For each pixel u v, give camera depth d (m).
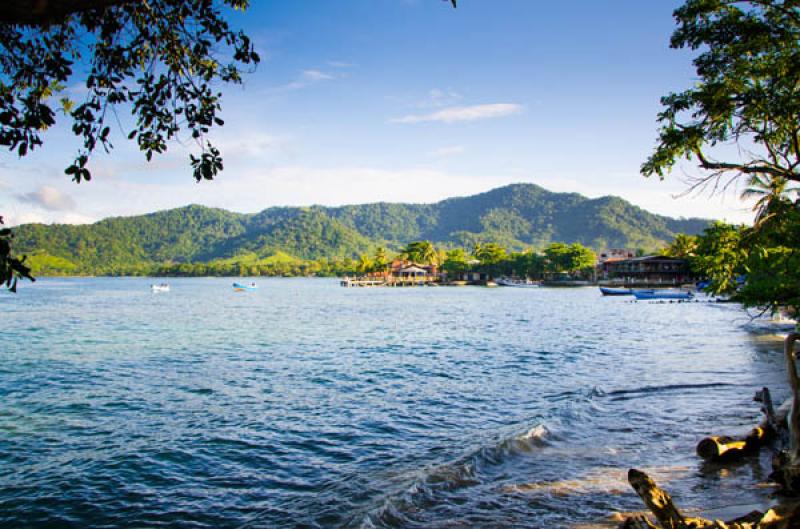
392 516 8.89
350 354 30.28
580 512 8.87
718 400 17.12
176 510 9.68
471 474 10.84
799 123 10.58
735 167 10.98
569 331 42.66
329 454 12.77
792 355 8.92
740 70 10.19
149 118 6.10
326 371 24.61
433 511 9.08
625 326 46.56
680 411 15.81
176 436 14.33
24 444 13.66
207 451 13.06
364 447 13.27
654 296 89.50
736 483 9.95
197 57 6.12
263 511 9.53
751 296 17.64
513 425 14.95
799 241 15.87
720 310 67.19
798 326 18.69
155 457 12.64
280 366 26.11
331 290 149.38
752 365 24.39
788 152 11.20
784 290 17.19
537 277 174.12
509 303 84.56
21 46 5.56
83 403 18.20
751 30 9.85
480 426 15.07
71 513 9.61
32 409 17.38
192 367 25.78
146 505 9.91
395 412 16.81
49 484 10.95
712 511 8.65
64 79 5.50
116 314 61.94
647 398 17.75
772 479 9.30
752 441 11.70
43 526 9.10
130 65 6.02
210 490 10.61
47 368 25.50
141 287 167.12
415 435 14.26
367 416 16.33
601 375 22.92
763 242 14.04
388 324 49.53
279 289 157.75
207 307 76.06
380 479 10.88
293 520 9.02
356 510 9.23
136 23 5.84
